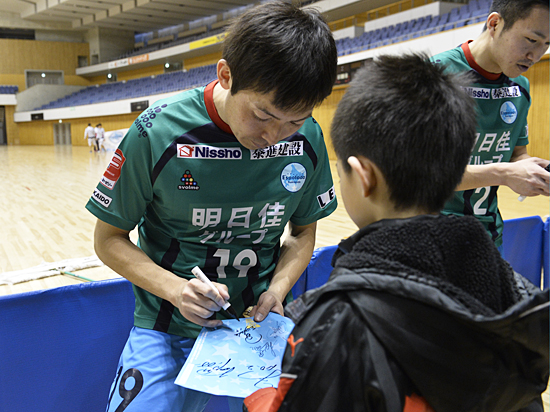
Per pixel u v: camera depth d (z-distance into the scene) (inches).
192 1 684.1
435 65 22.9
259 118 33.1
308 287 66.5
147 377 37.6
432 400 18.8
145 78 831.1
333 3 497.4
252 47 30.4
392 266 19.2
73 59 927.7
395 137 20.5
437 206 21.9
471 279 19.7
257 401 26.2
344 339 19.4
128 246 40.2
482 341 18.4
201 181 38.6
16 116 900.0
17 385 49.2
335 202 46.9
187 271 40.4
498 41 49.8
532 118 297.6
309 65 30.2
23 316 48.9
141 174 38.3
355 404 19.2
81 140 826.2
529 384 20.1
